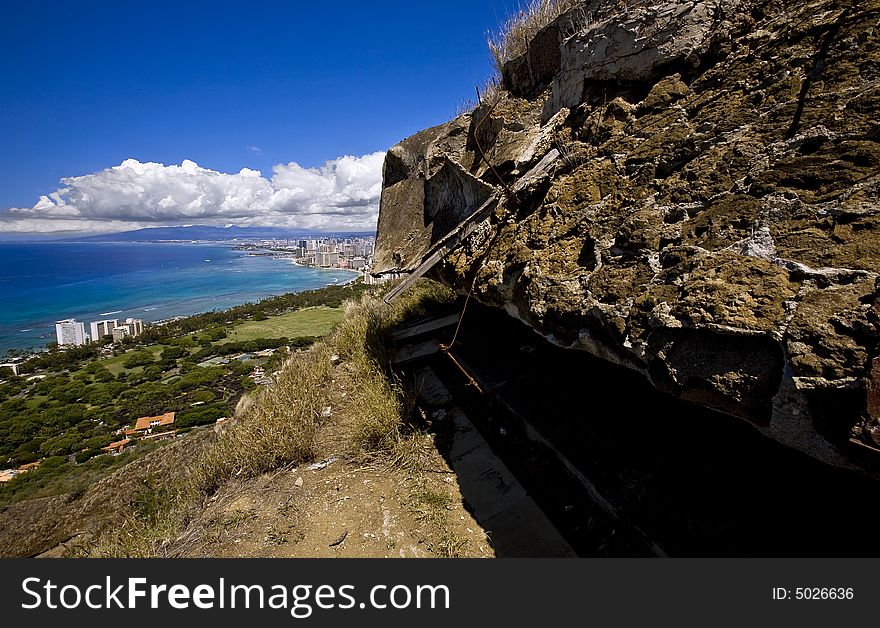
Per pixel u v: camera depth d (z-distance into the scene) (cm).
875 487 145
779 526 179
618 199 219
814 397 112
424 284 765
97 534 383
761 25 222
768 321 125
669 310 151
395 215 504
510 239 271
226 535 294
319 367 540
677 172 201
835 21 182
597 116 275
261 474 360
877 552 154
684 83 241
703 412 212
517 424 321
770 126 176
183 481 407
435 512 278
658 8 252
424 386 438
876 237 123
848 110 153
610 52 279
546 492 263
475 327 495
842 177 141
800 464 171
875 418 99
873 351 105
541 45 392
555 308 204
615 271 187
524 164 310
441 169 398
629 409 269
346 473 337
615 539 216
